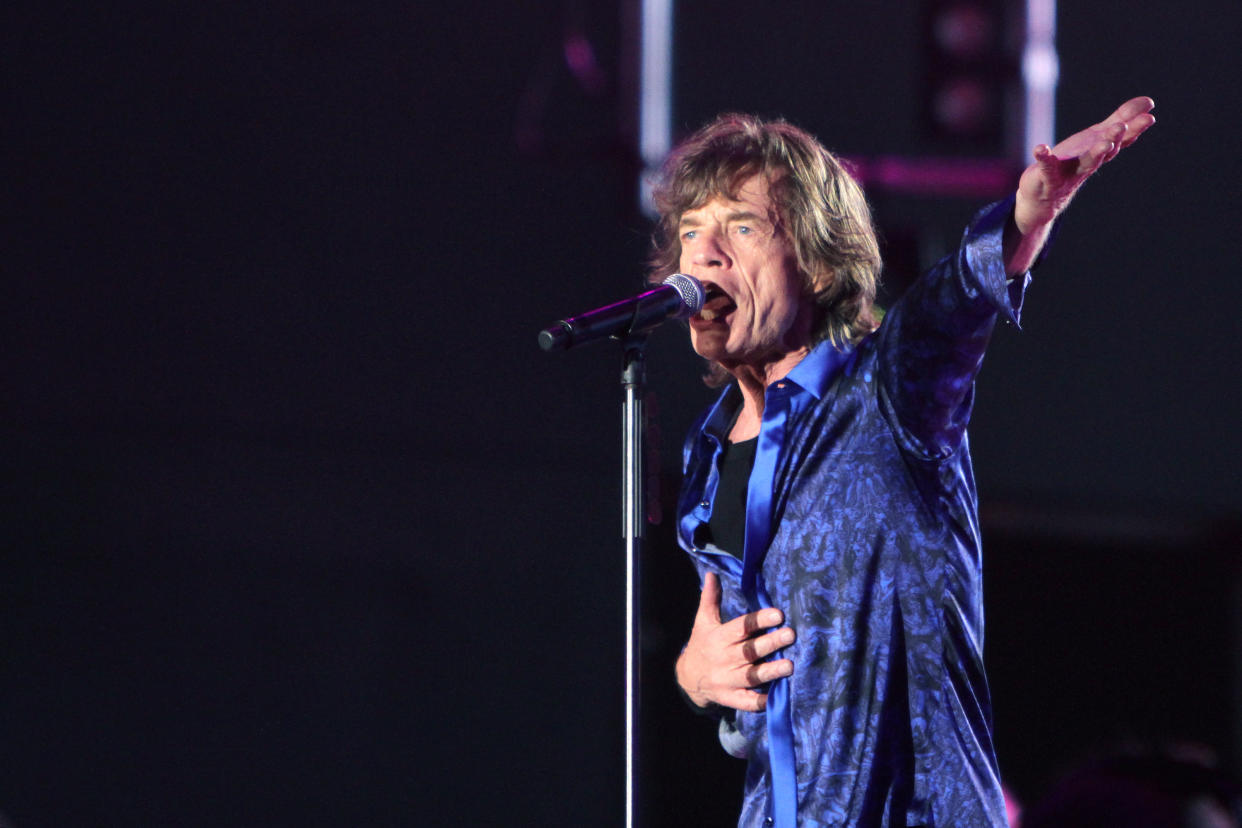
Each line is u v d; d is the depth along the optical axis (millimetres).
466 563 20266
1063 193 6000
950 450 6812
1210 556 20766
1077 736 21453
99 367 18141
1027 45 17453
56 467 18094
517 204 19984
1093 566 21359
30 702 18094
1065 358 19969
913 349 6605
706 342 7512
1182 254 19703
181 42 18453
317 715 19531
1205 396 19734
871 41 19344
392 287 19531
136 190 18281
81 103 17984
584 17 19734
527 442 20234
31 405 17844
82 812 18312
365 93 19406
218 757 19047
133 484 18484
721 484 7711
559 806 20531
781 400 7156
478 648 20312
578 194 19828
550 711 20562
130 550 18547
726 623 7164
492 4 19891
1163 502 19875
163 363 18453
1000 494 20141
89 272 18078
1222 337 19656
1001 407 20047
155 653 18719
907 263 18859
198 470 18844
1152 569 21141
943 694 6816
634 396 7488
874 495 6867
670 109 19625
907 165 18953
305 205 19141
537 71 19875
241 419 18875
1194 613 21016
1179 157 19625
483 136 19906
